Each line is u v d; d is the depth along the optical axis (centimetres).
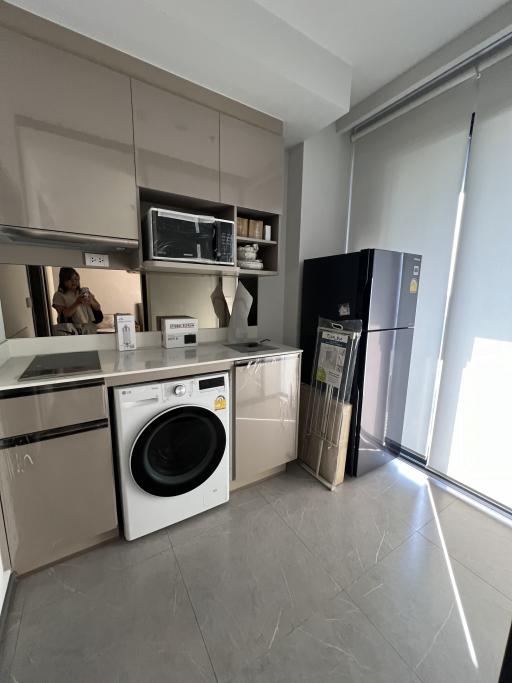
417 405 223
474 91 174
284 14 147
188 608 121
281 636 112
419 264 206
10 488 122
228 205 187
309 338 233
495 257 173
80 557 144
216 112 172
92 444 136
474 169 178
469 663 104
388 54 175
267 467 201
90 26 128
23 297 161
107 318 186
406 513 178
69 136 135
